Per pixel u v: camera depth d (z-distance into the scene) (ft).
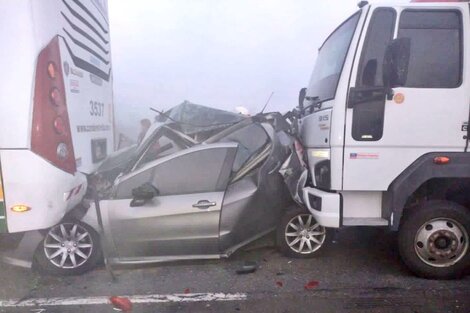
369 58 14.10
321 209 14.26
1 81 12.44
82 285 14.74
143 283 14.85
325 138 14.65
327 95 15.24
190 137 16.96
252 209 15.98
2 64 12.42
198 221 15.48
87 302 13.46
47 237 15.35
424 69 13.93
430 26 14.05
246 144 17.07
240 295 13.80
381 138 13.97
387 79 13.55
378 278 14.92
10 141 12.53
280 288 14.26
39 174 12.73
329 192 14.47
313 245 16.72
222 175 15.88
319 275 15.25
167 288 14.40
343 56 14.73
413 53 13.98
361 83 14.03
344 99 13.99
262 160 16.66
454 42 13.98
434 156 13.94
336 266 16.03
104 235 15.30
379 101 13.91
